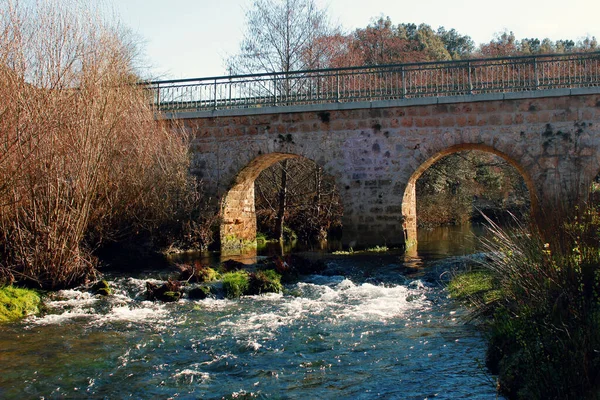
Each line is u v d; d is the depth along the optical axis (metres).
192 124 17.77
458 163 31.28
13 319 8.88
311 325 8.39
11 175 9.85
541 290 6.09
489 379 5.73
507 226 9.32
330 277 12.50
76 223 10.83
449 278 11.54
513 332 5.97
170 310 9.61
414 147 16.16
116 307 9.78
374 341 7.43
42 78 10.37
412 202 17.92
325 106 16.66
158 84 18.33
